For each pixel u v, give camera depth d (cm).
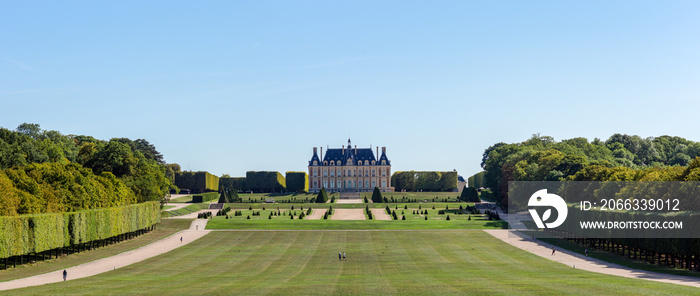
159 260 9669
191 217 17488
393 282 7050
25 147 15375
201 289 6494
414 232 13850
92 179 13175
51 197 11112
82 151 18425
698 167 10394
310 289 6469
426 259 9744
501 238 12750
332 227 14750
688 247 8181
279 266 8988
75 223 10244
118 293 6212
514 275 7656
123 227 12275
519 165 19788
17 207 9931
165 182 17712
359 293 6184
